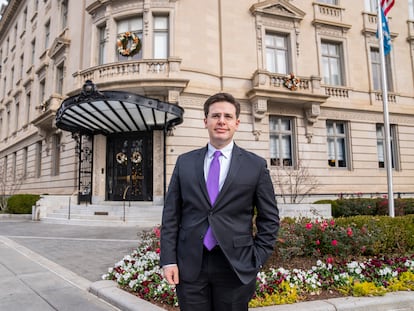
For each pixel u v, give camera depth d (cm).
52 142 1900
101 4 1514
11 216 1573
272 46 1659
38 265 579
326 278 416
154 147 1395
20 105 2533
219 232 197
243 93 1507
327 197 1570
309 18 1731
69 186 1619
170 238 211
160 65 1358
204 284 201
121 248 729
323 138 1634
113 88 1329
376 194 1670
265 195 215
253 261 202
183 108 1363
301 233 509
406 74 1898
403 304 357
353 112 1722
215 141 219
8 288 446
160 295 372
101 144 1502
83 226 1141
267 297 355
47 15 2197
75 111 1204
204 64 1465
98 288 418
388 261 474
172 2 1449
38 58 2283
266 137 1514
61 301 394
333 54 1789
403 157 1798
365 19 1845
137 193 1427
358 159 1688
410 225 595
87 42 1625
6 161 2755
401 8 1955
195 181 211
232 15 1565
